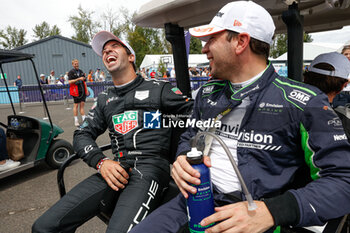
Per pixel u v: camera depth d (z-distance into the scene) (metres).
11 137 3.16
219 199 0.95
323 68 1.22
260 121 0.89
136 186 1.27
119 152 1.47
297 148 0.88
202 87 1.18
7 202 2.49
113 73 1.51
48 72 20.95
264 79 0.92
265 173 0.90
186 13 1.32
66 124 6.53
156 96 1.45
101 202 1.33
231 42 0.91
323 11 1.49
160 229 0.95
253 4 0.91
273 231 0.86
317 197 0.73
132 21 1.52
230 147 0.97
